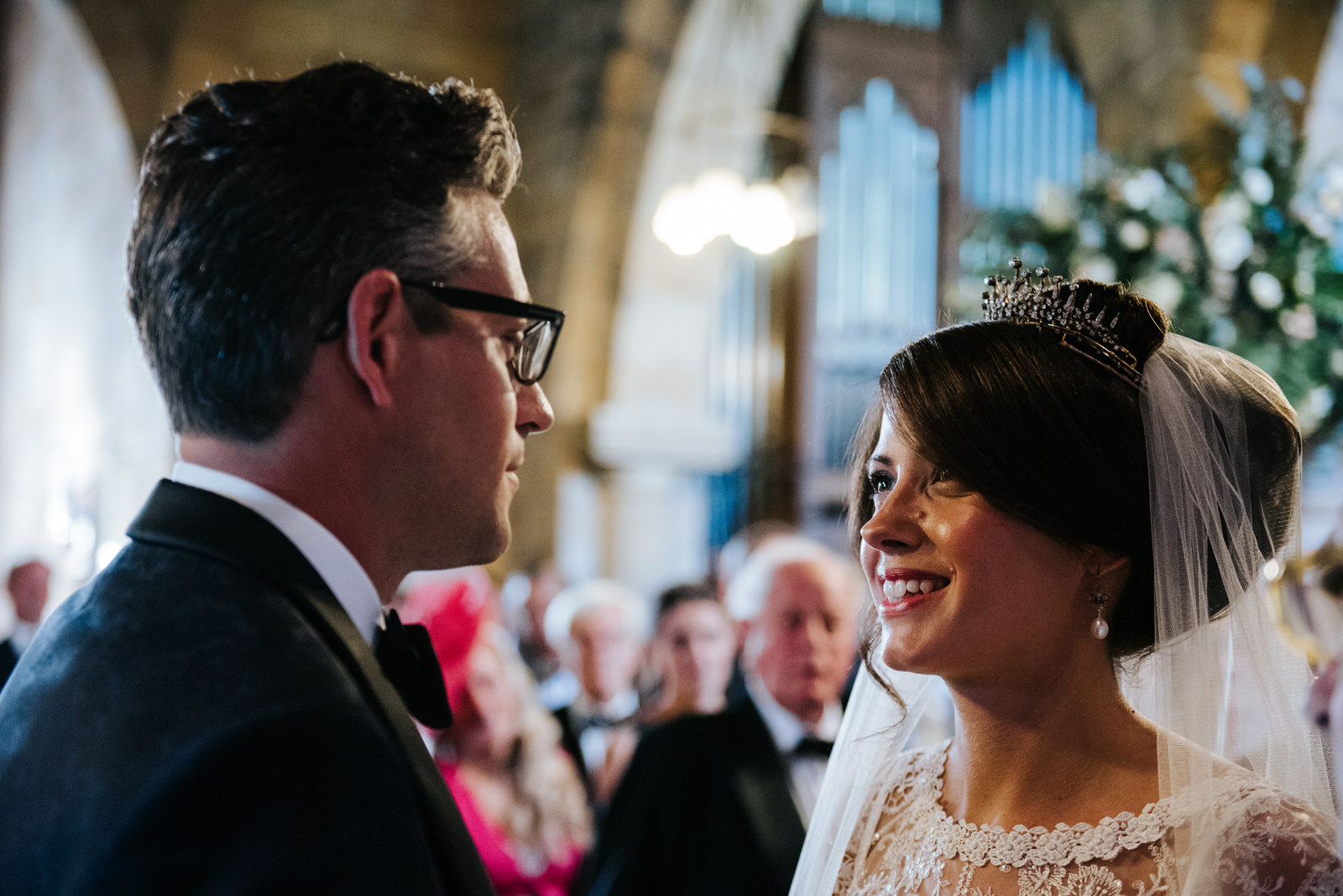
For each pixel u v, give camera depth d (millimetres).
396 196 1105
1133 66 8438
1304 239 4852
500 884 2830
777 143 9344
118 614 1048
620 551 8578
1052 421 1326
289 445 1100
